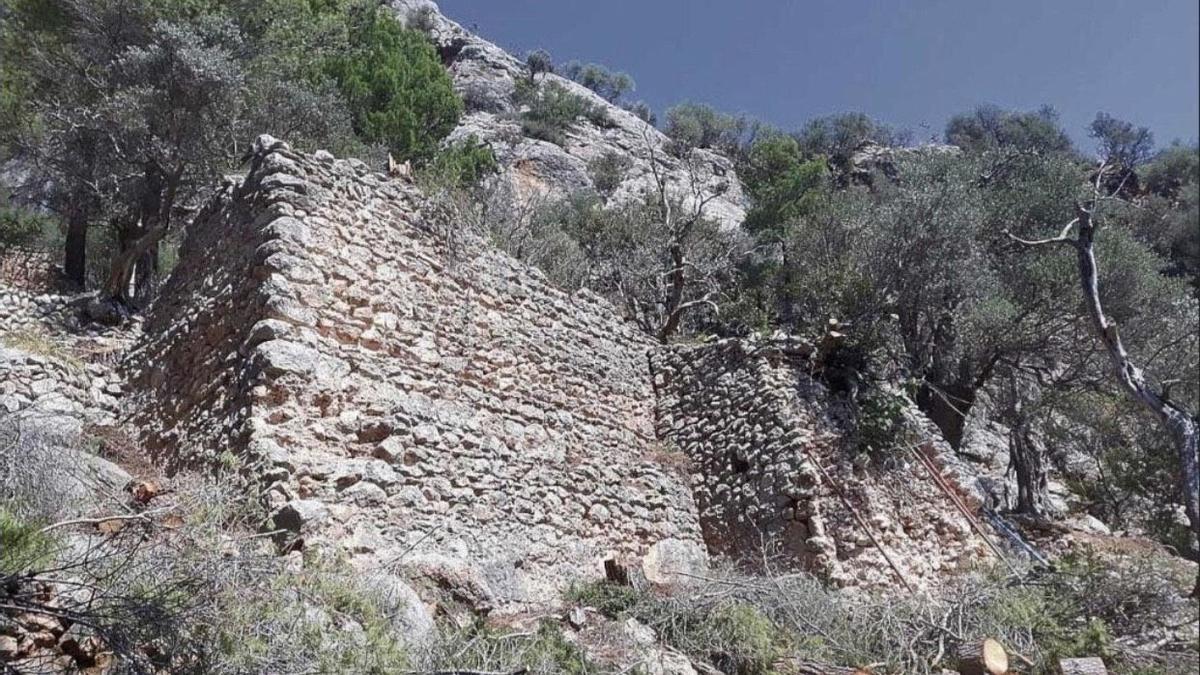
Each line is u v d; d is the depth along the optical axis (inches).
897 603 301.3
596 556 371.2
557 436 408.8
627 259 770.8
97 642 172.2
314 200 347.9
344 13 931.3
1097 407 550.6
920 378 551.8
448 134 935.7
